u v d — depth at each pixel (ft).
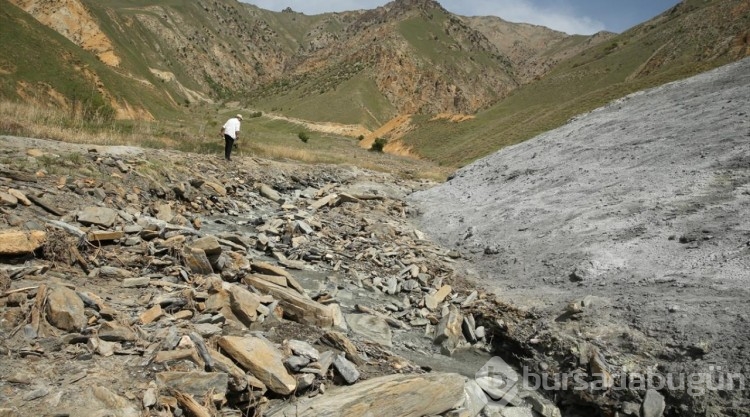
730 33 305.12
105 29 375.66
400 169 103.60
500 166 59.16
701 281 21.03
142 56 522.47
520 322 22.45
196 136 80.18
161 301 16.76
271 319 18.01
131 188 34.83
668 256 24.45
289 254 31.30
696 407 14.89
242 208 42.73
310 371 14.28
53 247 18.94
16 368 11.59
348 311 23.31
